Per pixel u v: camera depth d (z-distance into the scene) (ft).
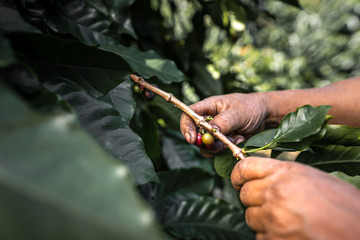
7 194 0.31
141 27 1.49
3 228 0.29
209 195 1.19
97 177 0.35
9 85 0.52
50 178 0.33
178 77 1.07
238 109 1.07
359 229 0.46
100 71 0.77
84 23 1.01
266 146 0.89
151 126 1.14
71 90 0.69
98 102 0.71
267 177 0.66
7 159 0.33
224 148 1.04
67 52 0.70
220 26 1.83
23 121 0.36
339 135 0.89
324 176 0.59
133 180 0.72
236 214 1.09
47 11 0.93
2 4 0.67
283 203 0.55
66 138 0.36
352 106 1.23
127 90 0.90
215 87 1.71
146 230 0.32
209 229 1.05
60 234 0.30
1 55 0.43
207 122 1.01
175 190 1.16
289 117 0.89
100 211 0.32
